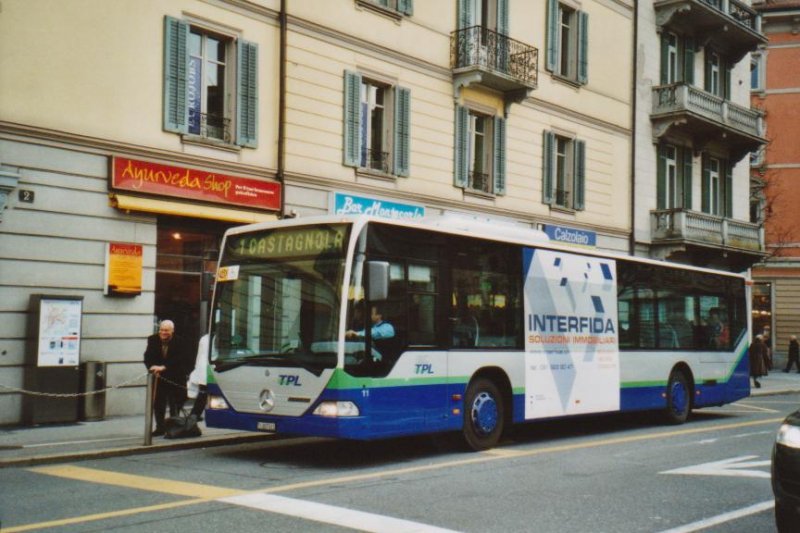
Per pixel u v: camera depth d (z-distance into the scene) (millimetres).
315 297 10508
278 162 17938
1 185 13461
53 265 14258
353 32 19516
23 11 13984
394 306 10805
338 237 10531
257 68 17578
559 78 25547
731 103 32375
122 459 10922
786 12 43469
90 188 14789
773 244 42781
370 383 10352
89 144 14766
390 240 10852
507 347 12625
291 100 18172
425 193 21297
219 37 17234
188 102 16625
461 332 11820
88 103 14781
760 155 44125
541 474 9922
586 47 26688
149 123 15672
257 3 17594
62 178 14422
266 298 10961
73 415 14031
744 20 34000
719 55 34125
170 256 16141
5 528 6930
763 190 43781
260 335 10906
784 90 44062
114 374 15016
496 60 22656
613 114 28047
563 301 13820
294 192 18203
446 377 11484
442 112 21844
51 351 13797
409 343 10969
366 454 11633
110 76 15109
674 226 29141
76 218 14586
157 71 15820
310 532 6852
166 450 11703
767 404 22703
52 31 14336
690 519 7586
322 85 18828
